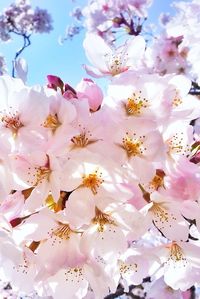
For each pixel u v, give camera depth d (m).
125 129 0.28
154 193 0.29
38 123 0.28
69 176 0.28
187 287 0.37
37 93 0.28
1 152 0.27
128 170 0.28
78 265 0.29
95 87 0.30
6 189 0.28
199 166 0.30
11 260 0.30
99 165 0.28
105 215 0.29
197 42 0.90
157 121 0.29
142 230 0.29
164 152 0.28
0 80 0.29
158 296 0.74
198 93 0.85
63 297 0.32
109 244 0.29
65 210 0.28
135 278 0.34
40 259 0.29
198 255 0.36
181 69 1.10
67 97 0.29
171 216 0.31
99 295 0.31
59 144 0.27
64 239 0.30
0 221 0.29
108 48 0.38
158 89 0.30
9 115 0.28
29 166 0.28
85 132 0.28
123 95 0.30
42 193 0.28
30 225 0.29
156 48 1.09
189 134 0.31
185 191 0.28
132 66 0.37
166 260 0.36
